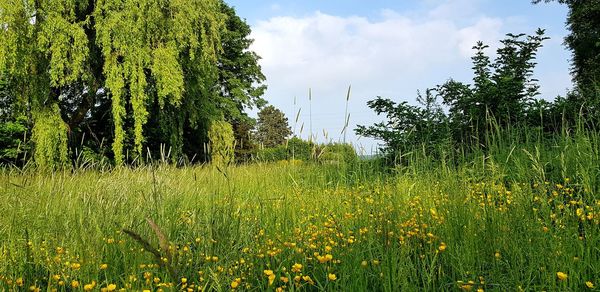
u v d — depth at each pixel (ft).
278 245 9.72
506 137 18.81
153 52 48.26
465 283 6.89
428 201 12.17
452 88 24.47
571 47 55.21
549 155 15.56
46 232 10.56
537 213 10.42
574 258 7.37
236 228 9.77
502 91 22.58
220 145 61.16
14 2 40.83
